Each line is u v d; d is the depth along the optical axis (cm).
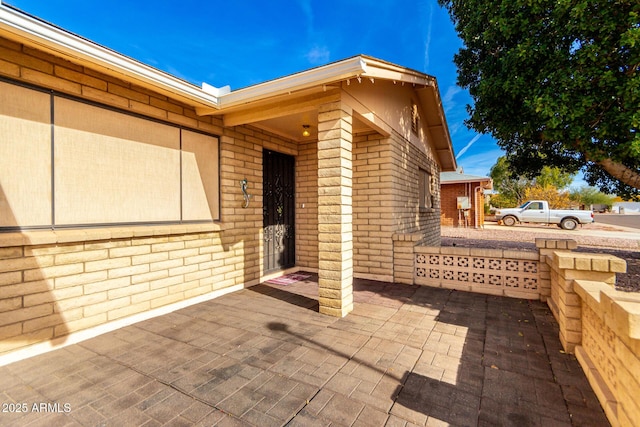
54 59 300
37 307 288
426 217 880
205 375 252
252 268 545
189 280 434
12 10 232
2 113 273
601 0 480
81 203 327
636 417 160
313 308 421
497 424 193
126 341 318
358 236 606
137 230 367
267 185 598
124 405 214
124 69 315
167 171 416
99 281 335
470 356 282
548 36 561
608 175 828
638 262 723
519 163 911
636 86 476
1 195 272
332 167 387
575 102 535
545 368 259
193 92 390
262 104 422
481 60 738
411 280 550
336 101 384
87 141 333
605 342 215
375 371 257
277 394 226
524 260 466
